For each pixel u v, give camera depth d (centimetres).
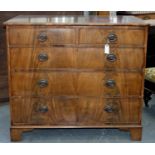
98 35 260
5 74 368
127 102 276
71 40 261
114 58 264
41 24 255
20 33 259
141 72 269
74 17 310
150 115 345
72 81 270
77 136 296
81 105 276
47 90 272
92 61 266
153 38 375
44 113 277
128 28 258
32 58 264
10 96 272
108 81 270
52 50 263
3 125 318
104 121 279
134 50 263
